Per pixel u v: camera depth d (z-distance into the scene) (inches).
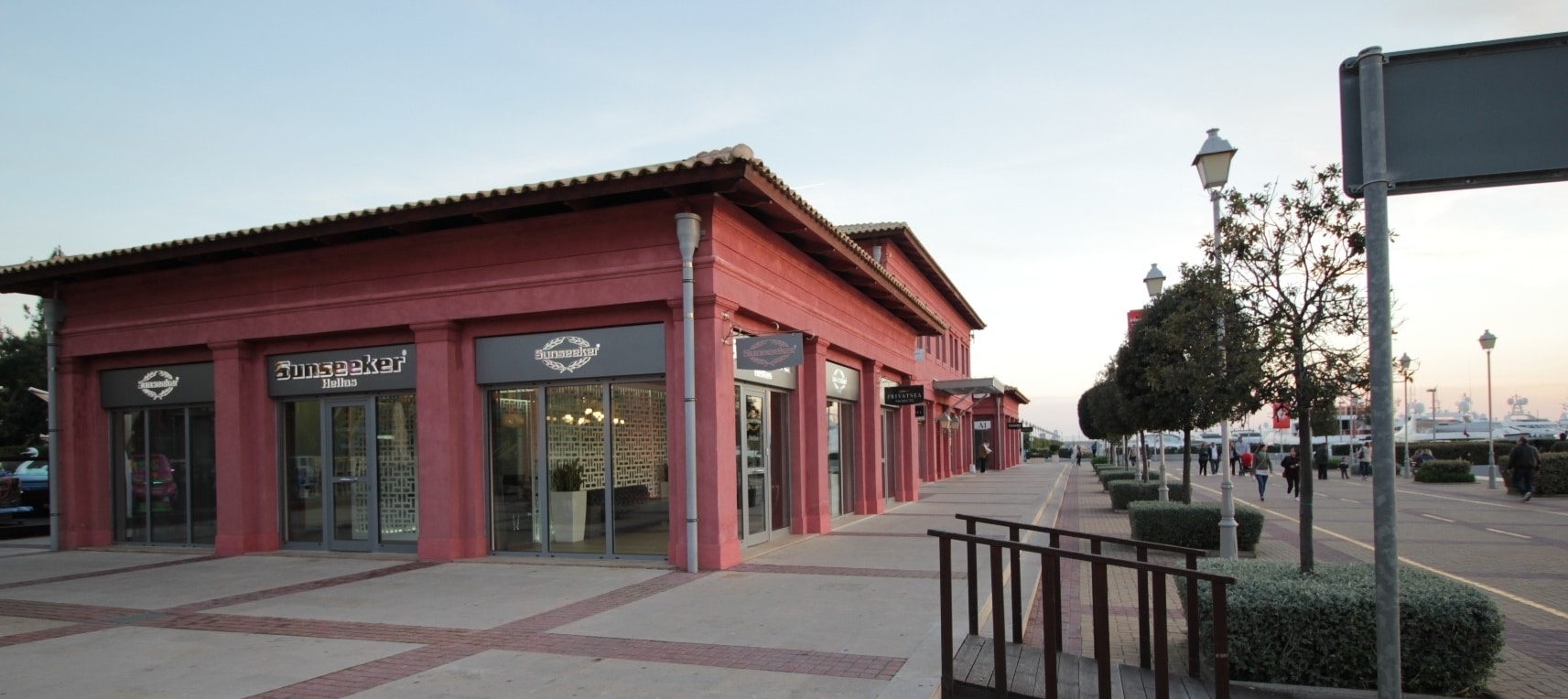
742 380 507.5
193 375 573.0
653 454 458.3
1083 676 237.8
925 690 228.5
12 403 1293.1
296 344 535.8
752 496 519.8
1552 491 994.7
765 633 297.1
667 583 394.6
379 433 520.1
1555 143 136.5
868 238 1151.0
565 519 477.1
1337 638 231.0
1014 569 275.7
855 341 687.1
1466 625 224.7
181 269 553.6
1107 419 1042.7
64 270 557.6
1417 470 1322.6
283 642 300.8
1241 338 283.0
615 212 446.6
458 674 254.7
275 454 545.3
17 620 353.1
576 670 257.0
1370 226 139.6
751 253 482.3
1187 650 245.1
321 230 478.0
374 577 430.3
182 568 486.9
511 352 481.7
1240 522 514.3
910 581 395.5
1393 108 141.0
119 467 607.2
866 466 741.9
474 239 478.6
